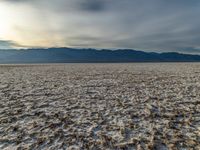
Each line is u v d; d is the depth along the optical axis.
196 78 23.31
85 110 10.48
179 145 6.54
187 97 13.18
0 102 11.99
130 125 8.34
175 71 35.28
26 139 7.13
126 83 20.00
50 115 9.66
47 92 15.17
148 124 8.43
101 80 22.47
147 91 15.56
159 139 7.00
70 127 8.20
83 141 6.98
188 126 8.15
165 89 16.33
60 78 24.45
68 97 13.47
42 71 36.97
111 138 7.18
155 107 10.92
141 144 6.71
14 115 9.63
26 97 13.41
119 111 10.27
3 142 6.91
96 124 8.52
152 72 33.62
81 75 28.50
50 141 6.98
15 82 20.48
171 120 8.85
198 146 6.45
